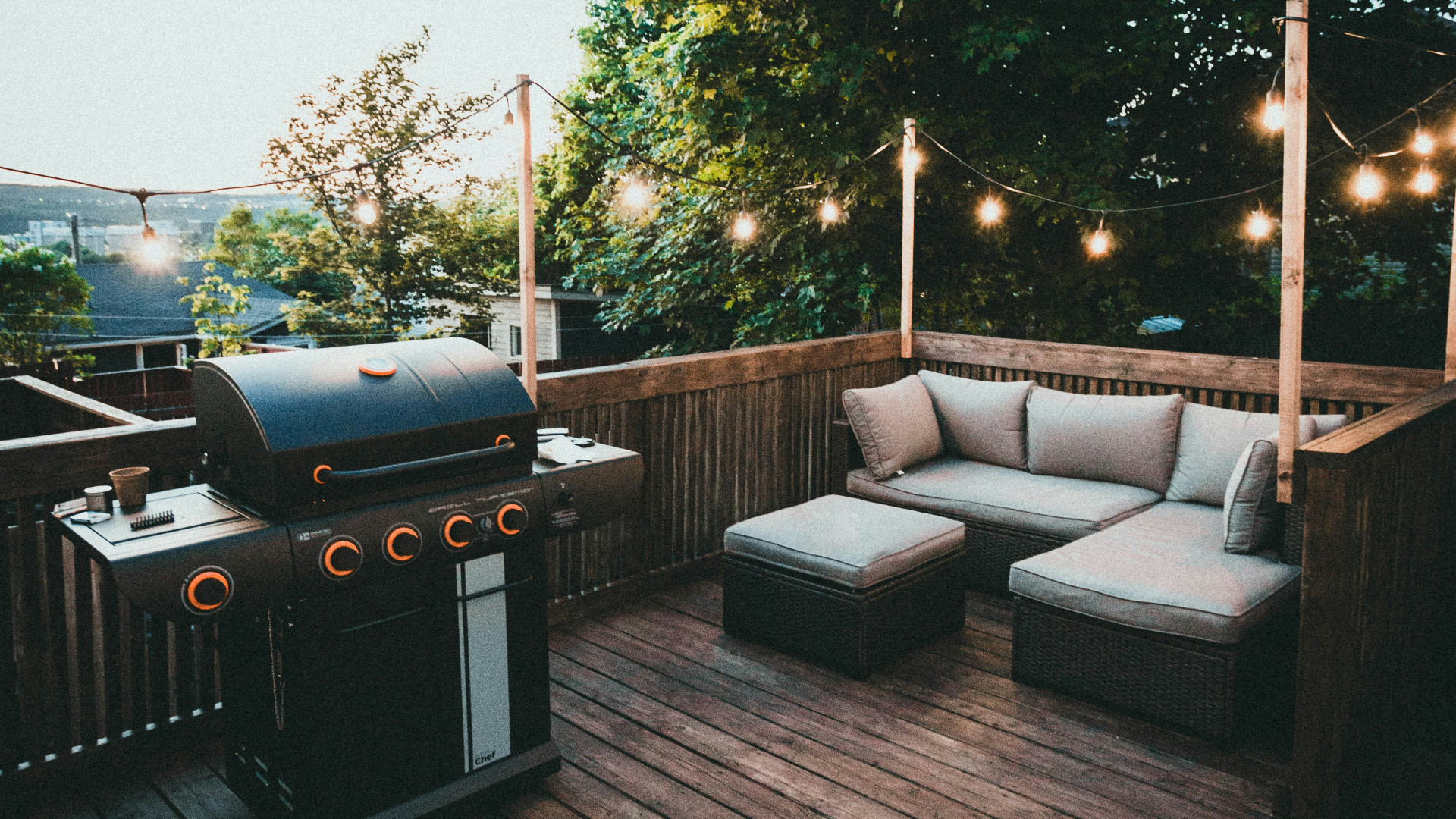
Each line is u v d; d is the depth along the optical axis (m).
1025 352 5.13
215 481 2.31
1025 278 8.71
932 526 3.67
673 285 9.77
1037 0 7.25
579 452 2.79
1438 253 8.45
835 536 3.53
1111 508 3.97
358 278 26.38
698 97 8.57
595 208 12.76
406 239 26.80
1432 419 2.85
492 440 2.45
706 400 4.46
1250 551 3.28
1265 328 9.38
